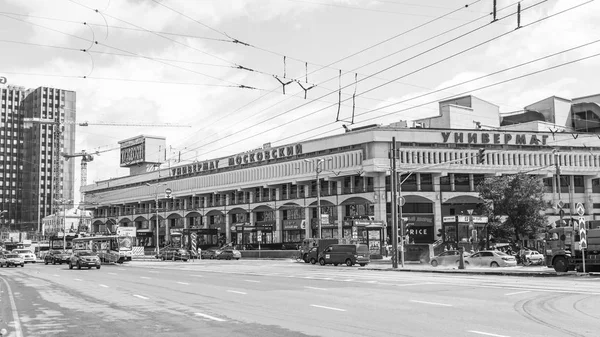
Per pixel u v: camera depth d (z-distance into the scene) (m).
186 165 105.12
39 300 20.77
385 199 72.38
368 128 73.25
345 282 27.39
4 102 130.88
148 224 118.06
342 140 76.38
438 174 73.00
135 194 119.75
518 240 55.22
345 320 13.94
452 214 73.25
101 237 66.31
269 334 12.04
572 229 34.38
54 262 68.81
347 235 75.81
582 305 16.58
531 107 95.38
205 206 101.19
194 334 12.27
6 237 126.75
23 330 13.42
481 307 16.28
